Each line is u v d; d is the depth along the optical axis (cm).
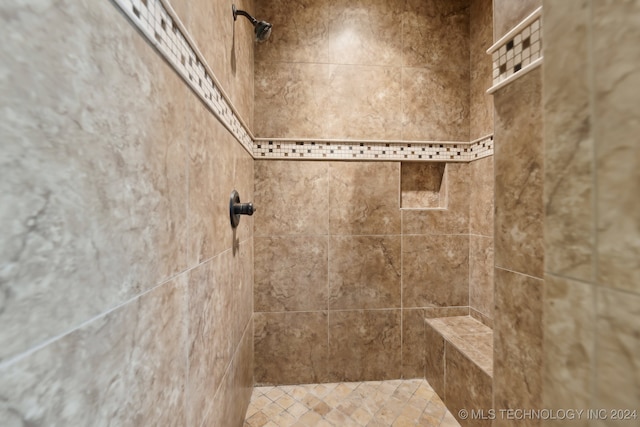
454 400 117
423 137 144
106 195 29
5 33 19
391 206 143
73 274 25
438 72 145
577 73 29
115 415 30
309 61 138
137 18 35
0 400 18
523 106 52
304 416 115
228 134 84
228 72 84
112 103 30
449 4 145
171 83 45
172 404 45
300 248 138
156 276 40
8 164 19
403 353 142
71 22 24
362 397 128
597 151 27
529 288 51
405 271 143
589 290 28
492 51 61
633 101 24
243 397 109
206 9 63
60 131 23
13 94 19
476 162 143
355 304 140
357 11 140
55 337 23
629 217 25
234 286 92
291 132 137
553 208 32
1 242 19
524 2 52
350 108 140
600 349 27
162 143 42
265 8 135
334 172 140
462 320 142
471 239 146
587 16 28
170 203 45
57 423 23
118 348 31
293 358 137
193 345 55
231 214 86
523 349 53
